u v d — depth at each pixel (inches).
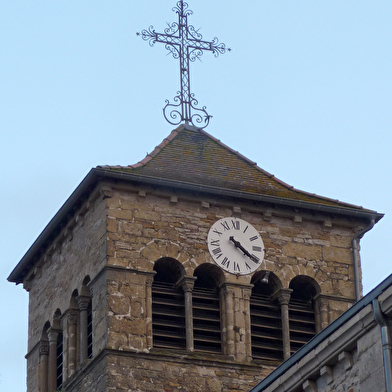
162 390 3476.9
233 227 3720.5
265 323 3681.1
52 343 3843.5
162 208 3681.1
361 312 2406.5
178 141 3937.0
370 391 2377.0
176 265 3641.7
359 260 3816.4
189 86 4079.7
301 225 3799.2
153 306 3592.5
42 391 3841.0
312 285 3750.0
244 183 3831.2
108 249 3595.0
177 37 4097.0
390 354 2340.1
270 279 3715.6
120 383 3454.7
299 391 2554.1
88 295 3690.9
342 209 3804.1
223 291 3659.0
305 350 2534.5
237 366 3563.0
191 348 3548.2
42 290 3969.0
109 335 3499.0
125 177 3646.7
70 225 3811.5
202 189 3698.3
